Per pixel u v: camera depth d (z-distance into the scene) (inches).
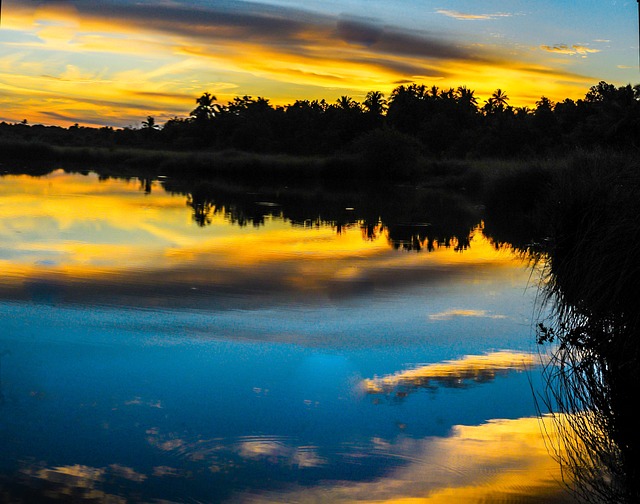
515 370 259.6
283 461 186.9
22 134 3828.7
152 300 352.5
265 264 464.8
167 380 243.9
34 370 249.9
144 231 606.2
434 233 671.1
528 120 2760.8
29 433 199.5
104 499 166.2
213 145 3828.7
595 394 227.0
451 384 245.1
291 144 3464.6
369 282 416.8
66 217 678.5
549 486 174.2
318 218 792.3
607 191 276.4
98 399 225.8
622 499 167.9
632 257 215.9
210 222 703.7
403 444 197.6
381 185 1592.0
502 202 911.0
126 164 2262.6
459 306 360.8
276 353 277.3
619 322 220.4
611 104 1561.3
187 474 178.5
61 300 344.8
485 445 196.4
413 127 3718.0
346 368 260.1
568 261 259.1
